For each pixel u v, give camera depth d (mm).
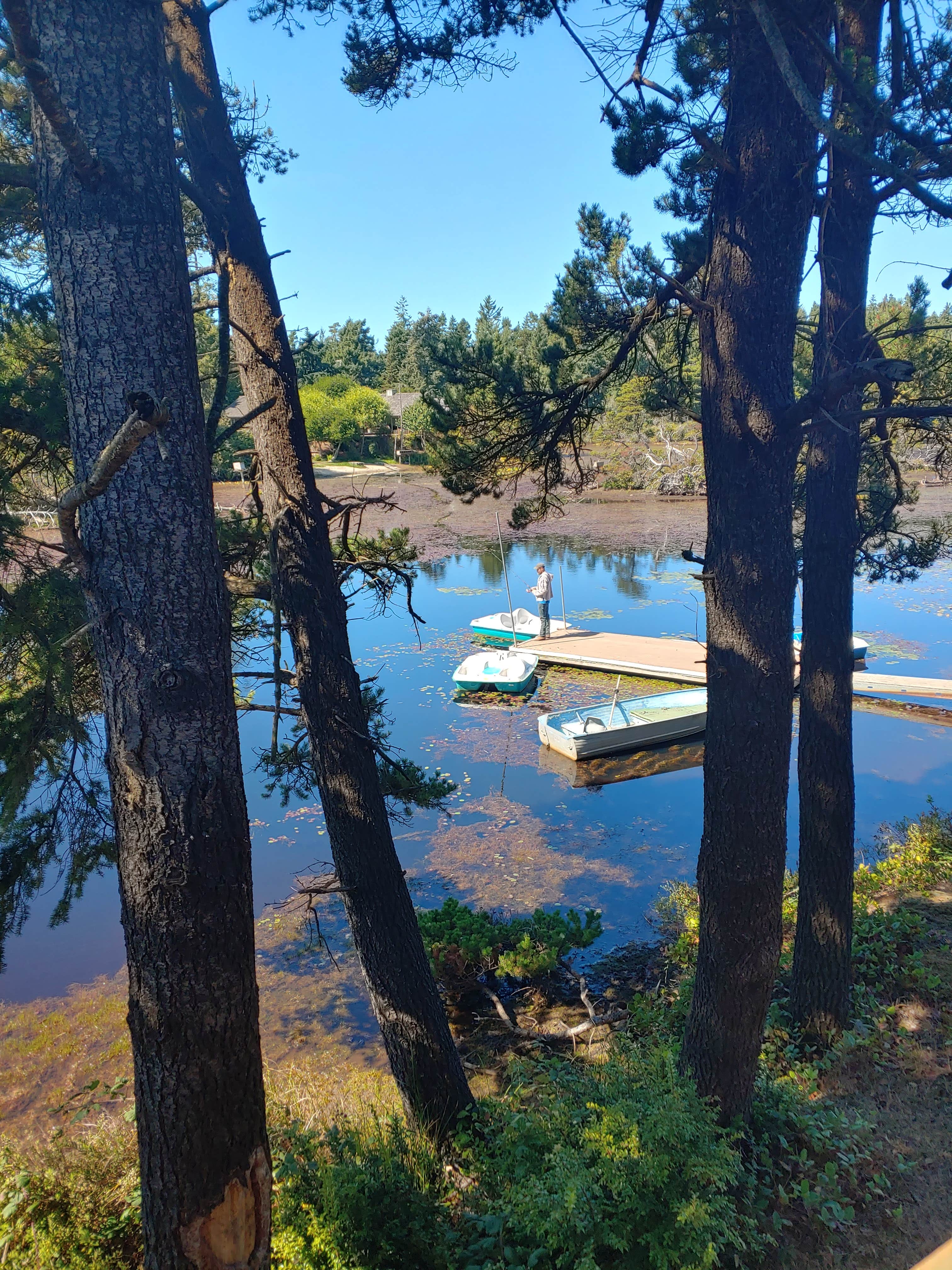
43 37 2494
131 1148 4551
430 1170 4562
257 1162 2898
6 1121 6383
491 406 6527
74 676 4254
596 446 40188
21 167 2697
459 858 10375
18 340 4652
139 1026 2752
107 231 2547
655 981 7840
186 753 2672
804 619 5910
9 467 4422
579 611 22766
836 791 5809
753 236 3812
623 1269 3639
